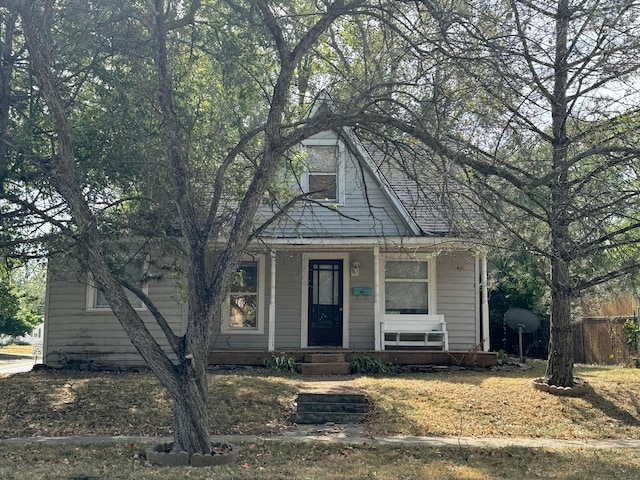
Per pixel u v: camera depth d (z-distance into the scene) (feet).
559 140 34.78
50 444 32.94
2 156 36.42
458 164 29.50
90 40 35.09
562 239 30.45
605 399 41.27
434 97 30.89
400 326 57.16
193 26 36.94
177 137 30.96
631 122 32.89
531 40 29.81
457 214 35.81
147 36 38.70
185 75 38.68
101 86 38.83
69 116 39.32
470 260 58.70
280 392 42.75
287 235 56.54
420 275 59.00
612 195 31.99
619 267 38.60
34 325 137.18
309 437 34.73
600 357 64.90
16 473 26.58
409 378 49.08
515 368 54.75
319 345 58.39
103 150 37.93
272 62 37.58
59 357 54.39
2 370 74.95
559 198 29.89
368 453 31.35
